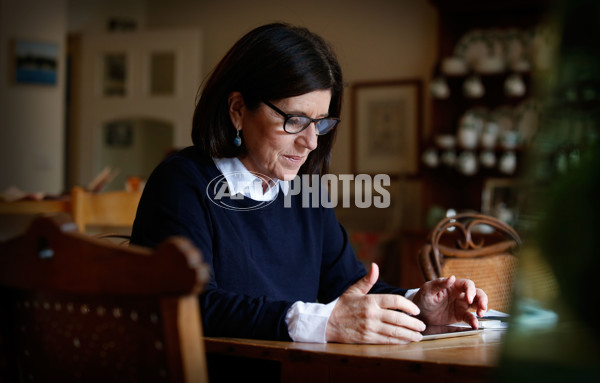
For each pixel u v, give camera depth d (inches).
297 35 54.1
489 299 71.6
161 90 244.7
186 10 264.7
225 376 53.0
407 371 35.5
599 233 19.4
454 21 210.5
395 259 197.3
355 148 232.5
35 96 230.2
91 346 31.5
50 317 32.9
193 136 56.7
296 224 59.4
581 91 20.3
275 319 42.8
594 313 19.6
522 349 20.6
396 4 231.3
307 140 53.9
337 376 38.7
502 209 194.4
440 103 210.4
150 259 27.4
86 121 249.4
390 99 229.9
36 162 230.2
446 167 206.7
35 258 30.6
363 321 41.0
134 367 30.1
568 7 20.7
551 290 20.4
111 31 250.4
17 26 228.5
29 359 34.3
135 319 29.8
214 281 51.1
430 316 50.2
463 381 34.9
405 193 226.2
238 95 54.4
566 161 20.5
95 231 160.6
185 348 27.6
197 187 53.4
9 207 114.9
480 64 202.1
